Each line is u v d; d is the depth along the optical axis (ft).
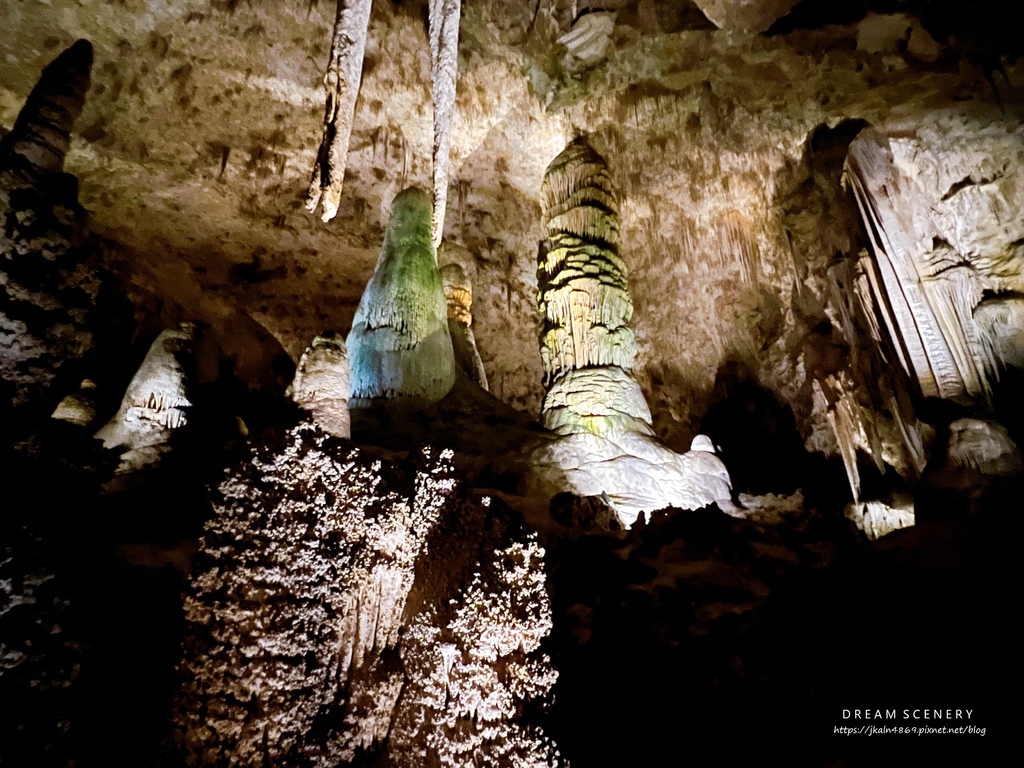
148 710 9.48
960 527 16.28
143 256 34.24
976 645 10.74
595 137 36.88
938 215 27.78
